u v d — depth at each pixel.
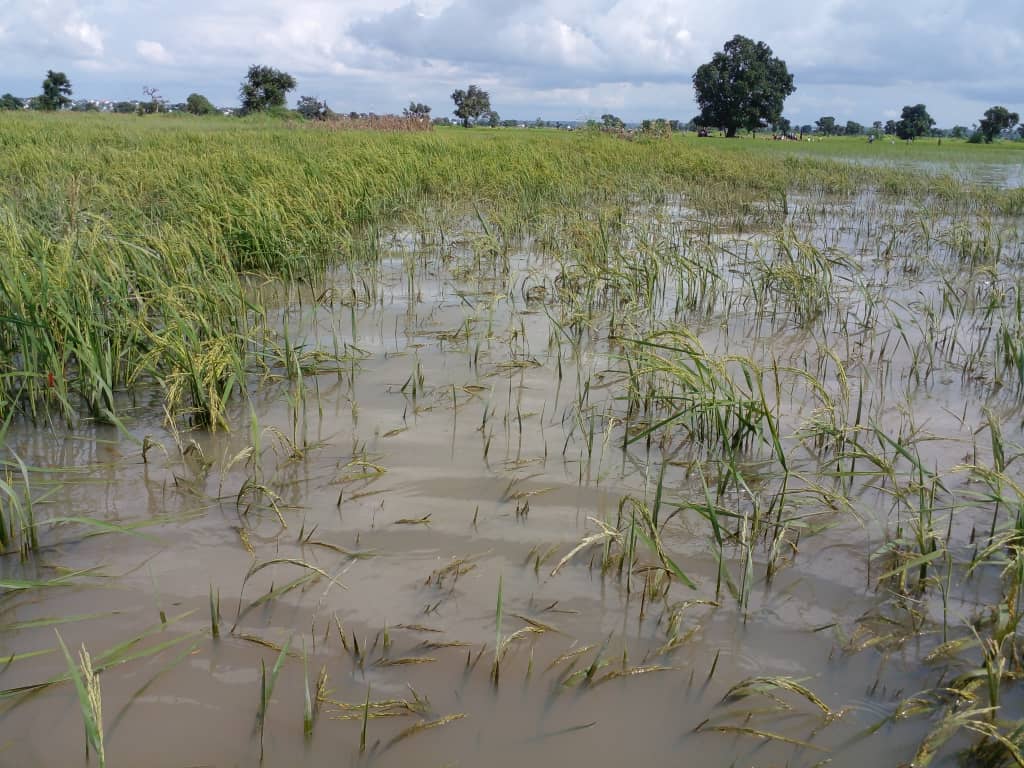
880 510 3.74
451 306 7.21
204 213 7.74
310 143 18.86
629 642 2.80
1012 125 59.69
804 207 13.93
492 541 3.40
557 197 12.75
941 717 2.48
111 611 2.85
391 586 3.06
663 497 3.80
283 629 2.79
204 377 4.49
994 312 7.19
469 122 67.75
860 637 2.84
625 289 6.97
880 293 7.94
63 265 4.86
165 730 2.35
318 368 5.41
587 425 4.61
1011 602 2.69
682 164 18.89
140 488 3.74
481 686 2.57
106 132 19.81
